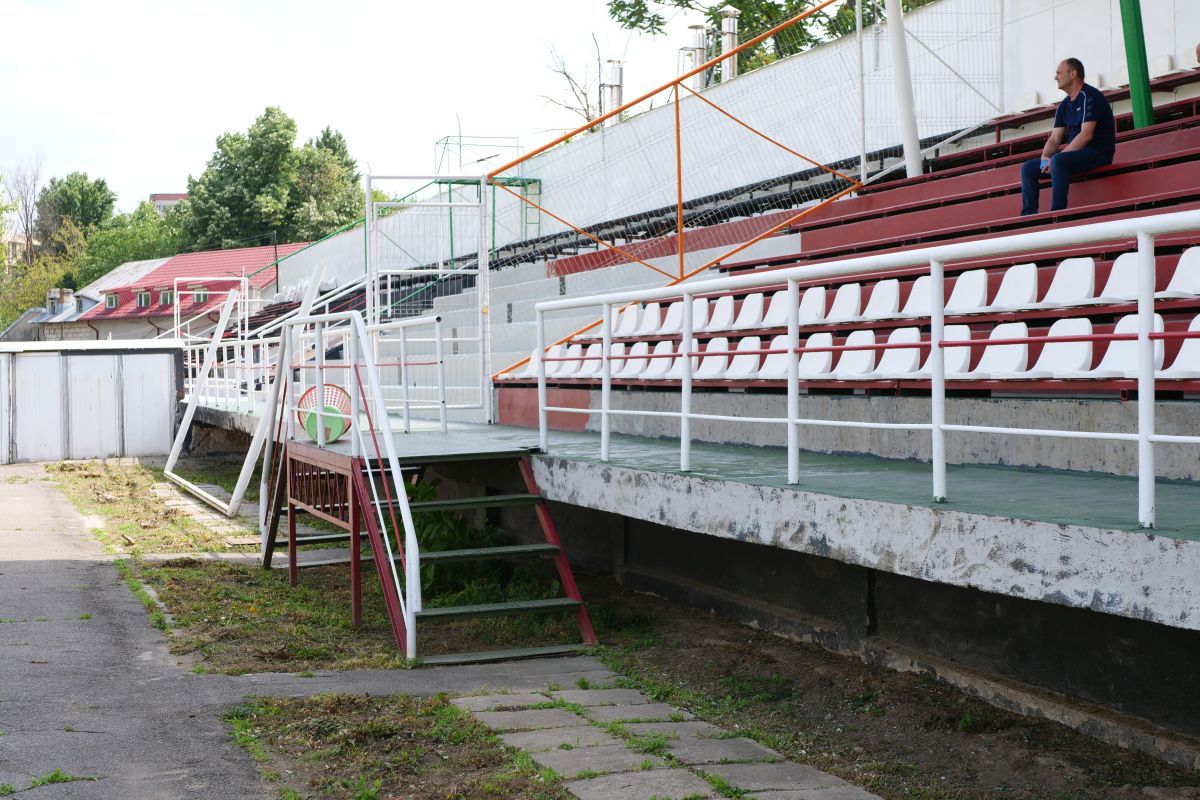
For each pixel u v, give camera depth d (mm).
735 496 5801
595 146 20391
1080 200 9375
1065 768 4633
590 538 9812
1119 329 6141
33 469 21484
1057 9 12570
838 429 7539
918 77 14414
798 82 16156
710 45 21734
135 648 6766
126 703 5465
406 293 19391
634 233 17953
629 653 6887
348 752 4789
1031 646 5480
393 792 4355
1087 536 3865
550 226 21547
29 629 7105
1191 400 5473
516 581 8859
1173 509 4328
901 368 7387
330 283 27688
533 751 4723
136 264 60406
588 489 7230
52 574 9297
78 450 23688
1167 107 10938
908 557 4668
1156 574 3623
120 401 23984
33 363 23266
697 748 4875
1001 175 10562
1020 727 5152
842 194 12805
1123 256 6789
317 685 5949
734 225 13484
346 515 8188
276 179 64688
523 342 13469
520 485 8953
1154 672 4816
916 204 10711
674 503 6316
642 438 9352
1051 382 6102
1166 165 8867
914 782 4602
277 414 10688
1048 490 5117
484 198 11445
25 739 4816
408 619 6652
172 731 5023
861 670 6238
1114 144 8680
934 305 4691
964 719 5238
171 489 17734
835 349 5301
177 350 24328
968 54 13766
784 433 8039
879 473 6117
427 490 9547
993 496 4898
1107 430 5805
